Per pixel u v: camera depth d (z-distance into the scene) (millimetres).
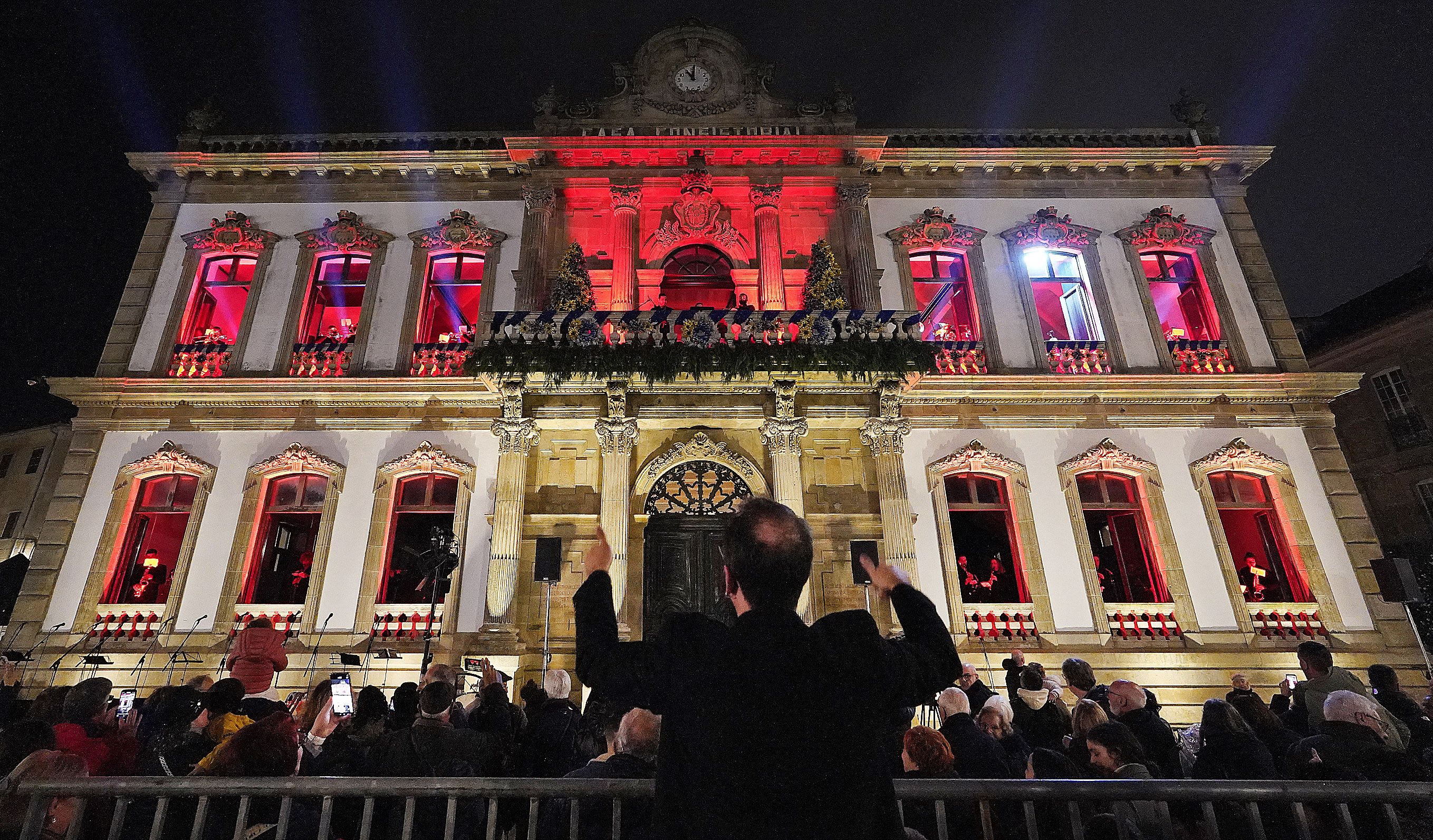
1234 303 16562
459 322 16750
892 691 2166
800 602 13055
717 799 1940
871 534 13547
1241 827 3793
